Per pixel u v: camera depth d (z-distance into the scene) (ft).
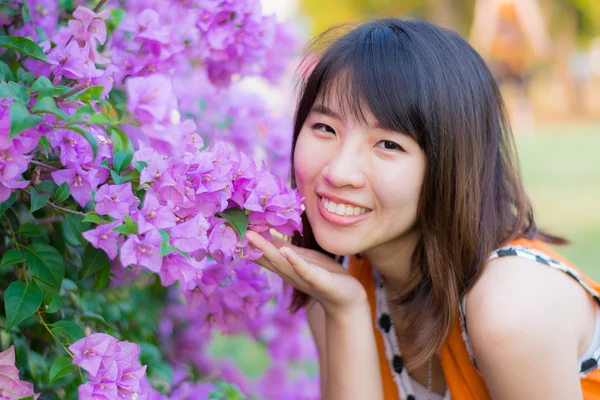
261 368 6.72
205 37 4.11
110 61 3.85
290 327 5.60
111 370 3.43
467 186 3.94
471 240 3.96
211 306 4.23
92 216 3.35
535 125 33.42
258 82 5.64
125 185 3.39
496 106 4.13
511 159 4.30
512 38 35.24
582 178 19.43
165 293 4.87
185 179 3.47
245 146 5.33
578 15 36.88
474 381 4.15
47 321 3.79
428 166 3.88
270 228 3.73
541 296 3.90
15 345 3.74
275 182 3.62
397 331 4.50
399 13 35.65
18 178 3.34
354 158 3.81
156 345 4.66
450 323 4.03
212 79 4.31
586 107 36.99
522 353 3.83
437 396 4.50
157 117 3.26
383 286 4.51
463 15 35.81
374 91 3.78
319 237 3.94
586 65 37.22
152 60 3.85
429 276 4.14
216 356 6.01
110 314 4.22
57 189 3.47
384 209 3.87
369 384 4.16
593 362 4.04
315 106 3.90
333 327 4.17
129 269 3.89
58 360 3.42
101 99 3.67
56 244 3.76
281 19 5.20
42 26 3.88
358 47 3.86
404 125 3.80
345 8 35.06
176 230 3.38
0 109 3.26
